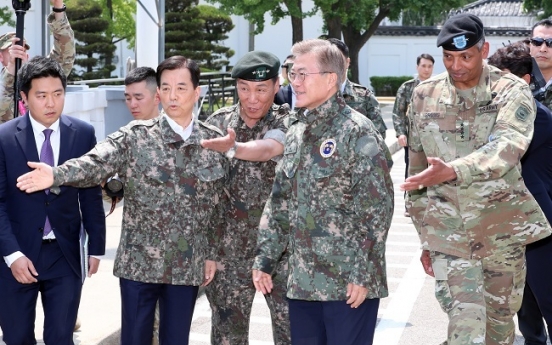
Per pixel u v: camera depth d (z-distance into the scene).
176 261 4.27
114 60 32.94
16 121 4.37
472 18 4.22
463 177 3.88
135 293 4.27
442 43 4.22
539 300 5.15
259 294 7.25
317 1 25.55
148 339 4.36
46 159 4.35
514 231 4.39
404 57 41.34
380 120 6.83
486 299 4.54
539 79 6.04
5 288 4.32
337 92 3.93
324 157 3.90
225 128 4.88
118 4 26.58
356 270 3.84
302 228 3.95
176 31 29.34
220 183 4.46
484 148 4.03
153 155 4.25
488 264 4.44
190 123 4.35
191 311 4.39
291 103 6.41
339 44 6.54
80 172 4.05
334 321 3.95
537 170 5.09
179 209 4.28
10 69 5.50
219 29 31.41
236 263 4.81
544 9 32.09
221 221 4.77
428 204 4.45
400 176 14.68
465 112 4.39
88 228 4.50
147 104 5.49
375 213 3.84
